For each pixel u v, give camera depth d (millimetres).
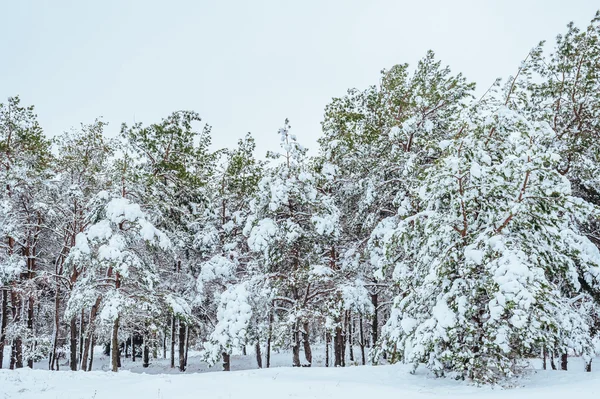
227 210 26984
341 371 14992
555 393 9328
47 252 25078
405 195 18625
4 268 19750
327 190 22703
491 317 10539
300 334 20688
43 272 20953
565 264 11711
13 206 21844
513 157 12367
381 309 26828
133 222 17781
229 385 11625
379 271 15195
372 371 14734
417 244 14281
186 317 17938
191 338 30219
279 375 13883
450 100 19750
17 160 22828
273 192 19531
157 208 19984
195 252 25438
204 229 24484
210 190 27109
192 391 10742
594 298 14219
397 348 13836
